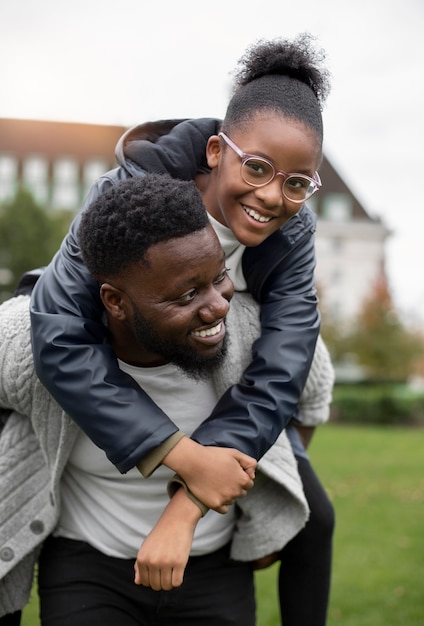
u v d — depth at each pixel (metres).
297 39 2.09
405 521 7.46
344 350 28.95
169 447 1.88
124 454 1.87
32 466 2.19
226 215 2.07
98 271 1.85
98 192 2.12
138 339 1.87
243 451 1.96
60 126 39.62
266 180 2.00
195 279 1.78
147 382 2.11
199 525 2.21
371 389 22.31
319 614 2.45
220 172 2.07
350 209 43.44
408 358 28.75
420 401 20.30
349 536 6.86
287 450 2.27
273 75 2.08
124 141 2.20
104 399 1.88
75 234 2.08
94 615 2.17
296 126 1.99
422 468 10.98
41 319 1.94
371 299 29.52
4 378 2.08
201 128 2.21
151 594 2.20
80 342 1.93
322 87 2.12
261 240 2.07
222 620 2.26
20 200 27.30
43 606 2.24
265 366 2.05
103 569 2.20
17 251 26.80
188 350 1.85
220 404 2.05
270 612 4.84
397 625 4.68
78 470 2.21
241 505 2.23
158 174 2.05
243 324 2.20
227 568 2.30
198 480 1.87
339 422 20.44
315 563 2.42
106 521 2.19
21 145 38.94
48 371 1.92
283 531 2.24
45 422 2.11
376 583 5.48
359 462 11.57
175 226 1.76
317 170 2.08
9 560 2.14
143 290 1.79
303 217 2.24
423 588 5.39
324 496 2.44
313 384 2.41
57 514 2.16
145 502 2.18
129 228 1.76
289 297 2.19
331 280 42.84
